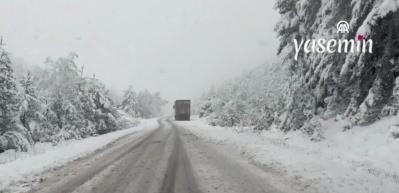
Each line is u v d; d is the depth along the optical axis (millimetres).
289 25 21188
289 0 21203
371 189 7445
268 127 25828
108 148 16266
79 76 29828
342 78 16281
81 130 27328
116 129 34969
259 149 13820
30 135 19359
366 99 14812
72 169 10461
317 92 19203
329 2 16156
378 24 13508
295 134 18922
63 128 25172
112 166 10836
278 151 13086
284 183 8016
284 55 22891
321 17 17828
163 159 12070
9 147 17844
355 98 16078
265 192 7262
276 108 25141
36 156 13633
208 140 19016
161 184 8133
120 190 7637
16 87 18469
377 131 13531
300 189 7469
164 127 36375
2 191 7777
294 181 8203
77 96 28859
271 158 11500
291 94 20500
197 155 12945
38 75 28469
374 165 10664
